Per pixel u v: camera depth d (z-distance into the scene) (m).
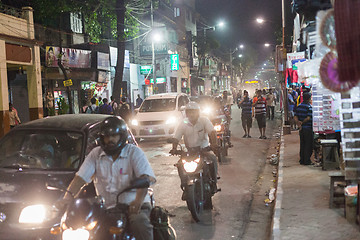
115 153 3.72
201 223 6.40
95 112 23.42
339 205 6.22
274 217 5.93
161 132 16.14
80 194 4.79
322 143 9.02
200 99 18.56
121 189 3.75
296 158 10.86
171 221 6.52
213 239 5.69
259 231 6.03
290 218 5.83
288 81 16.94
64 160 5.16
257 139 16.77
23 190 4.59
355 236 4.91
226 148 12.65
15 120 17.41
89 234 3.12
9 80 20.39
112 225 3.29
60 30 26.61
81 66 25.44
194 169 6.18
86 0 26.02
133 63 36.47
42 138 5.44
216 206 7.35
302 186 7.68
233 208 7.21
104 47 28.42
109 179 3.75
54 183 4.68
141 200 3.53
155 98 17.59
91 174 3.80
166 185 9.01
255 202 7.66
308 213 6.00
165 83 40.19
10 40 17.34
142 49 38.50
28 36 18.67
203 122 6.69
